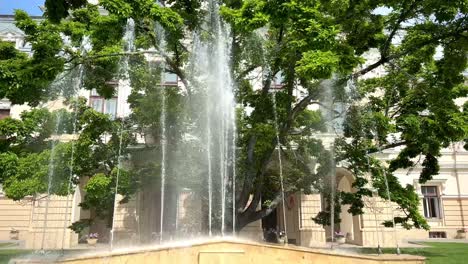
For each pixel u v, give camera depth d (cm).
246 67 1509
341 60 1007
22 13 1160
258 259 762
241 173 1474
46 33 1107
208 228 1422
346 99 1591
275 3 980
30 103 1445
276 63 1307
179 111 1484
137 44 1412
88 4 1286
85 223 1634
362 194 1678
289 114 1408
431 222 3022
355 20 1316
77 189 2383
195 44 1454
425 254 1755
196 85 1460
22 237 2558
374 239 2461
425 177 1691
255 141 1388
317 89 1390
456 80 1468
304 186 1647
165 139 1538
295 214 2573
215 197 1448
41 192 1439
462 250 1966
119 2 1000
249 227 2377
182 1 1383
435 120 1438
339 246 2405
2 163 1380
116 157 1547
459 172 3092
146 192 2309
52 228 2283
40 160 1423
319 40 971
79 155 1474
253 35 1369
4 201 2609
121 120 1622
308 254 778
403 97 1664
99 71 1437
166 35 1288
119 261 743
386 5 1291
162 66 1545
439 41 1323
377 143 1650
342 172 2528
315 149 1677
